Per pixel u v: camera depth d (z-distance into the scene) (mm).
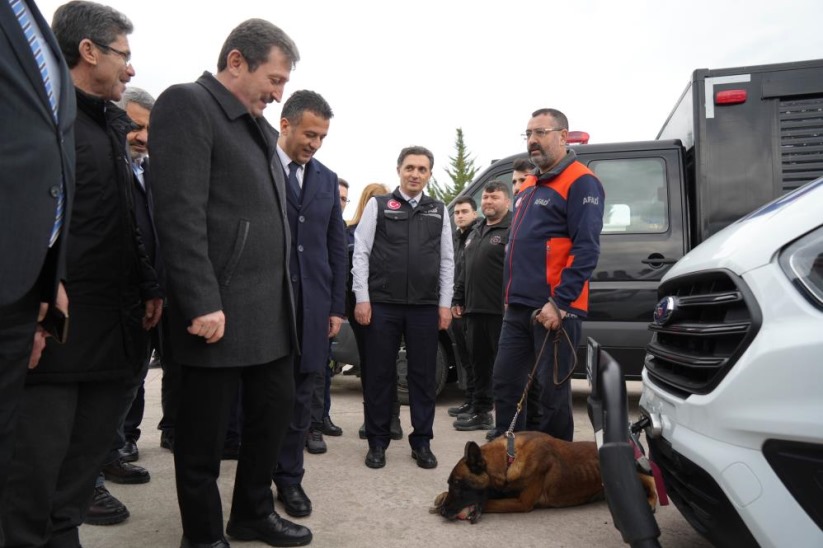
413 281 3734
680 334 2102
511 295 3498
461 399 6277
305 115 3115
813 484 1593
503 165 5711
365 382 3850
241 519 2650
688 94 5055
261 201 2420
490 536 2729
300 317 3121
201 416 2346
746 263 1846
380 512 3027
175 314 2303
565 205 3340
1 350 1539
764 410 1653
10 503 1938
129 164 2340
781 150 4574
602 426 2059
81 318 2072
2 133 1466
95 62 2119
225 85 2404
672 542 2633
